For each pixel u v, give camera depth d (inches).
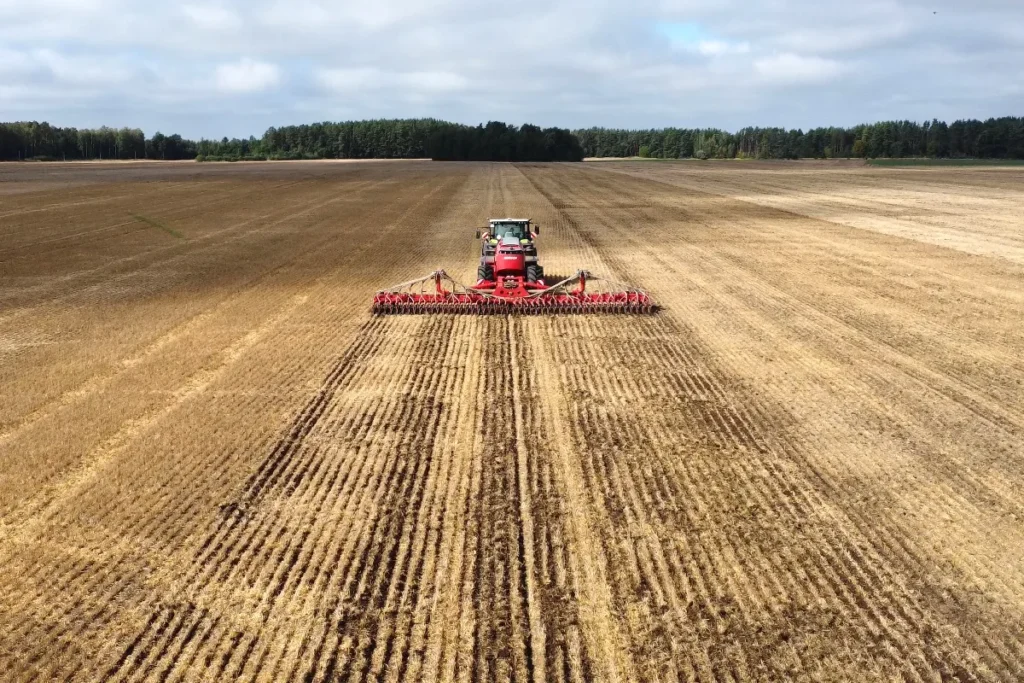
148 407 506.6
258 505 379.6
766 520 365.7
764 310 768.3
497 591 312.7
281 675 267.6
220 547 344.5
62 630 292.7
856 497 388.2
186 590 315.0
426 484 399.9
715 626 292.8
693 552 340.2
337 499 384.2
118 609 304.2
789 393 533.0
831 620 296.8
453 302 754.2
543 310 749.3
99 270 978.7
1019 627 294.8
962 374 574.2
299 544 346.0
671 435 461.4
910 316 744.3
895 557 337.4
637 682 264.8
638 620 296.2
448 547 342.6
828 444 450.0
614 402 515.2
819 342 655.8
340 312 760.3
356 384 551.2
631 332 685.9
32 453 436.1
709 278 930.1
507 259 771.4
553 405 509.0
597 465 421.1
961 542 349.7
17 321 719.1
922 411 501.7
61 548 344.8
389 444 448.8
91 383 555.5
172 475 411.2
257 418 487.8
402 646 282.0
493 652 279.1
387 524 361.1
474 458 429.7
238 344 652.1
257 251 1134.4
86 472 415.5
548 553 338.6
